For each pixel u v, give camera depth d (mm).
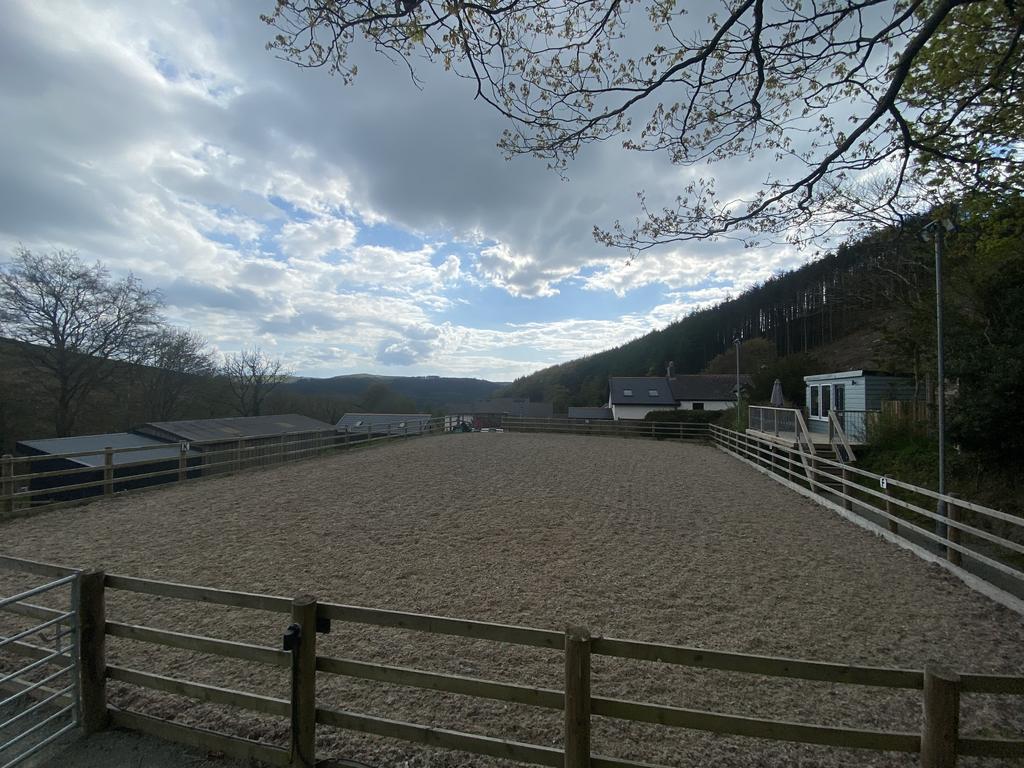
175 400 34625
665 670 4043
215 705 3400
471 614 5035
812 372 29469
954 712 2166
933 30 4055
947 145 5695
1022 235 7746
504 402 69500
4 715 3236
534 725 3312
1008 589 6316
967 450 11375
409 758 2951
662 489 12375
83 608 3004
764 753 3064
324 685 3746
